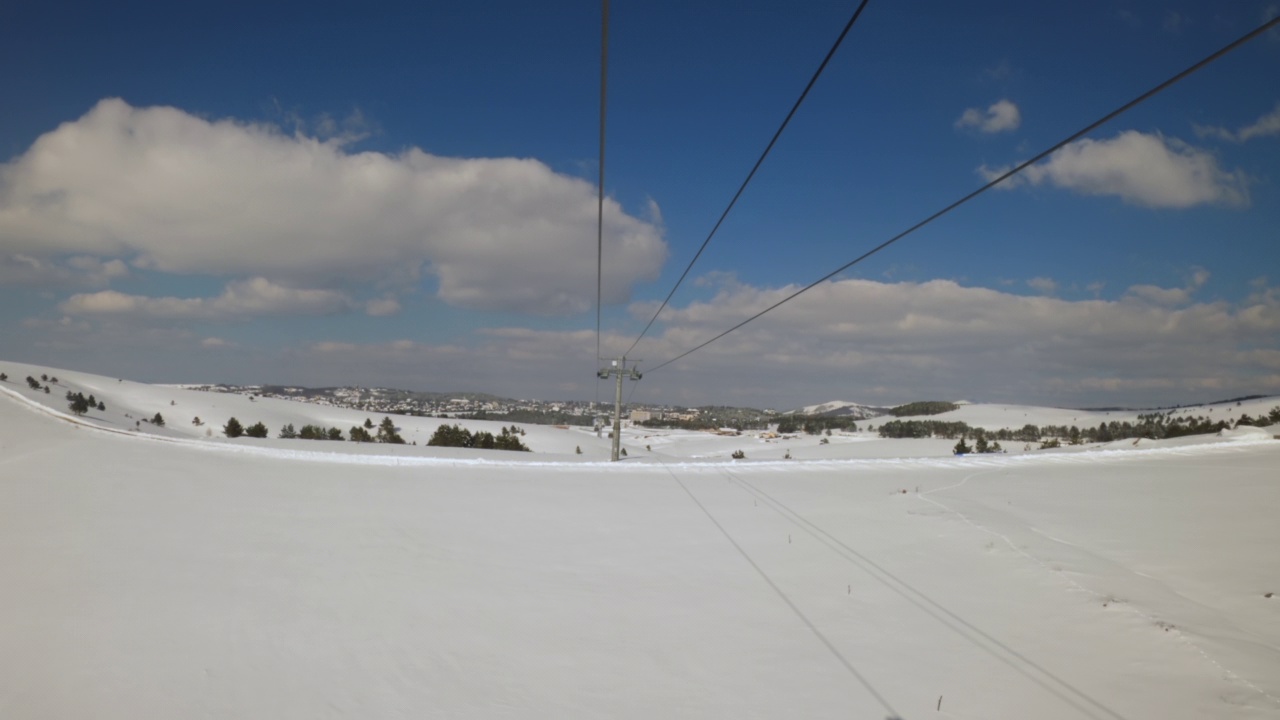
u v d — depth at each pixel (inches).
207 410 4889.3
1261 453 1342.3
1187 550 645.3
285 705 386.0
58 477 1082.7
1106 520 780.0
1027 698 386.6
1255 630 463.8
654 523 852.0
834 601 556.4
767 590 589.0
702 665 442.6
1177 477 1081.4
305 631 494.9
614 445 2034.9
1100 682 400.8
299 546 723.4
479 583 613.3
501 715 377.7
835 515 872.9
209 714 373.4
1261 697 367.2
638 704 390.6
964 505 878.4
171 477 1128.2
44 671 422.6
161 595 560.4
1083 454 1428.4
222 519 839.1
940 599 551.2
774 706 386.0
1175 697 377.4
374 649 466.6
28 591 565.3
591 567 665.6
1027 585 570.6
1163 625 461.7
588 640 485.7
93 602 541.6
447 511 921.5
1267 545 651.5
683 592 588.7
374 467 1357.0
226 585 589.6
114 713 372.5
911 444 3668.8
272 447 1737.2
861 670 430.3
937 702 386.0
